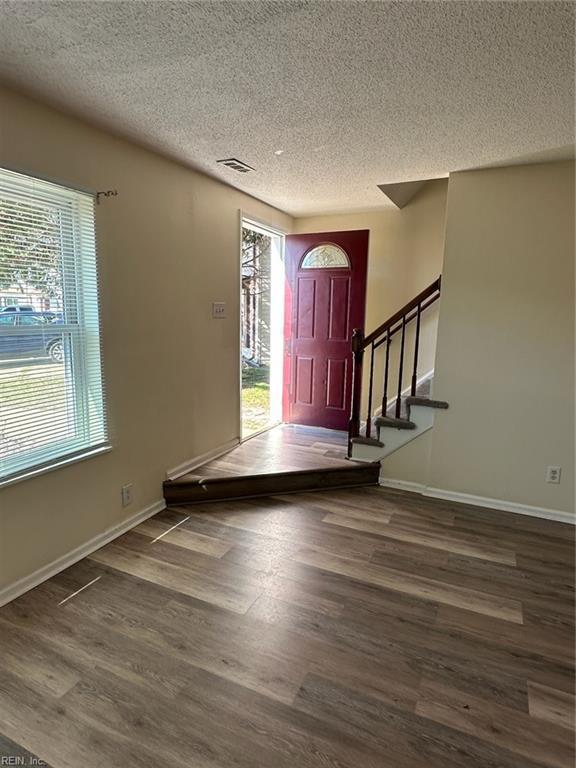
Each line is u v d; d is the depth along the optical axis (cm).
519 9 135
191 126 230
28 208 203
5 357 201
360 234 416
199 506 313
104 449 254
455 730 147
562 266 281
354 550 258
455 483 327
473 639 189
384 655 179
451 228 303
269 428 461
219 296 350
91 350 243
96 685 162
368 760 137
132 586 221
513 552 259
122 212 252
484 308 302
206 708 154
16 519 210
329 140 246
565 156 266
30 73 178
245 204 371
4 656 175
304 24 145
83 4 136
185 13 140
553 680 168
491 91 188
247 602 210
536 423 300
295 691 161
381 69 172
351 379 439
